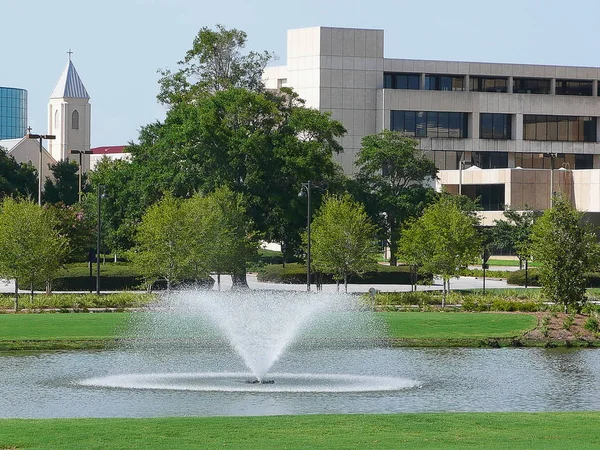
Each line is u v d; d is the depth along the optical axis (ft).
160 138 301.43
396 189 353.10
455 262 229.45
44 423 87.97
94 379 127.54
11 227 201.77
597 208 458.50
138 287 250.78
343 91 498.28
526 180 463.01
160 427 86.69
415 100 499.92
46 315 188.65
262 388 122.93
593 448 77.36
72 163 496.64
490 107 509.35
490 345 164.25
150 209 235.81
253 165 283.18
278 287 278.46
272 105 298.56
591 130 525.75
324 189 310.04
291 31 503.61
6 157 464.24
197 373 133.39
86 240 274.57
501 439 82.43
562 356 153.07
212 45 363.56
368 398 116.47
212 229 239.50
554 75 522.47
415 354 153.79
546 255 189.57
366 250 242.17
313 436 83.66
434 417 93.81
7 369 134.82
